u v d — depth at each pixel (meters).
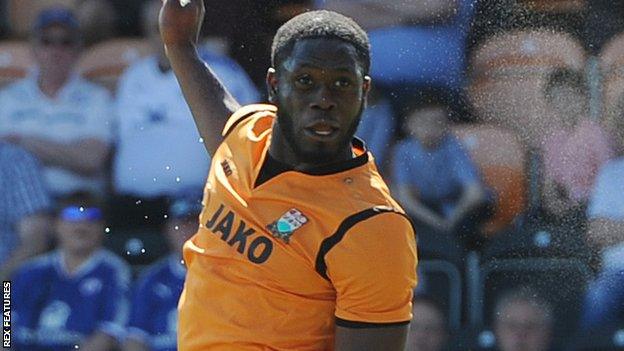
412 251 11.50
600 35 26.55
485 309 25.45
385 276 11.24
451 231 25.86
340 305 11.47
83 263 26.97
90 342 26.50
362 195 11.54
